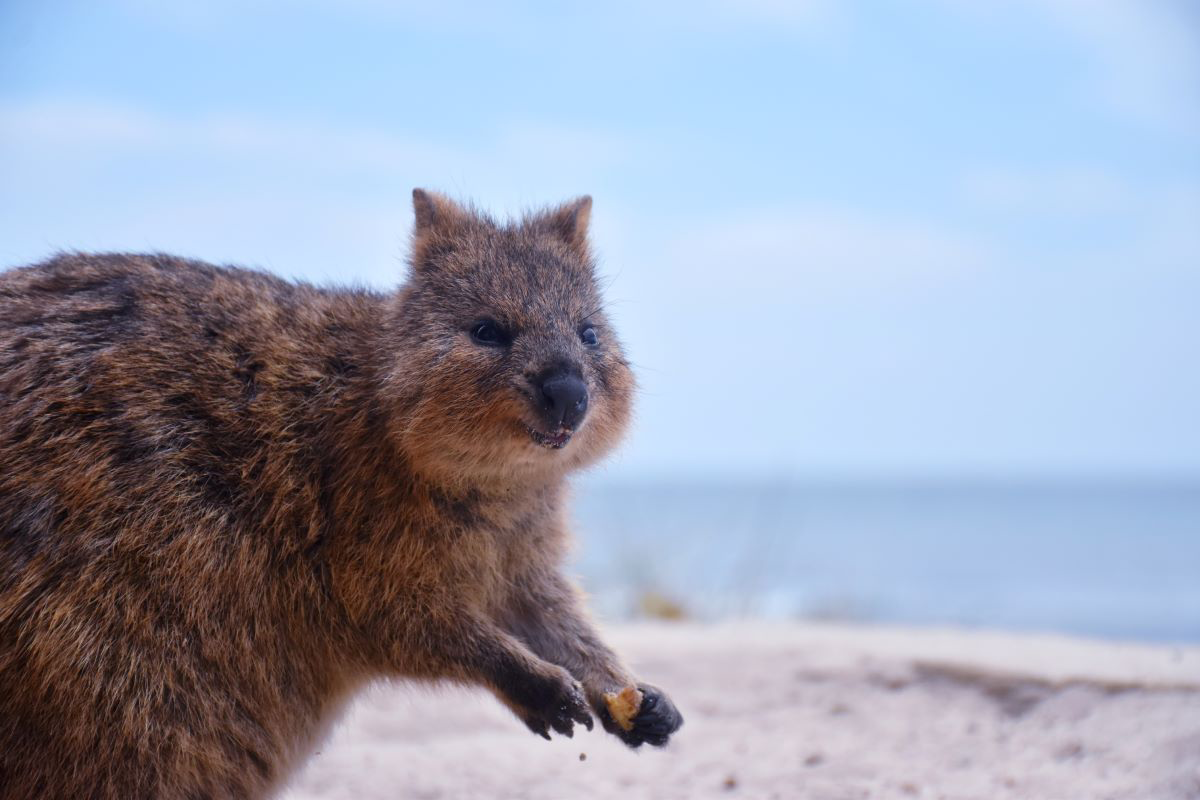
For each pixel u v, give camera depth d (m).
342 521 0.96
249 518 0.95
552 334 0.98
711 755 1.12
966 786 1.04
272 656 0.95
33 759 0.90
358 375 0.98
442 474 0.96
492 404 0.95
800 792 1.05
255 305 0.99
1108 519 11.73
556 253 1.03
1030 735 1.10
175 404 0.95
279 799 0.99
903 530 9.58
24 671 0.90
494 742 1.17
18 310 0.95
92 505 0.92
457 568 0.97
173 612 0.92
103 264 0.99
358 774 1.10
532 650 1.01
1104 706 1.11
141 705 0.91
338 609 0.97
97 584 0.91
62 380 0.94
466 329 0.98
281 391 0.97
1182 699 1.09
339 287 1.05
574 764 1.12
